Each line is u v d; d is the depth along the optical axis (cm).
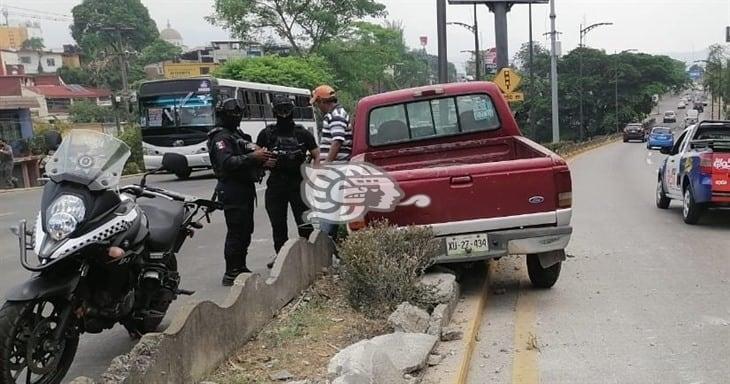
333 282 700
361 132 834
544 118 7969
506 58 2267
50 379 461
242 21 4959
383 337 505
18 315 427
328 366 463
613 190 1878
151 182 2122
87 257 458
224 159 717
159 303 553
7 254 1036
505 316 663
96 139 479
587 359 540
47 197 455
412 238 636
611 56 8312
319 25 5047
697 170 1155
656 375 504
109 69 7300
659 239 1054
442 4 1817
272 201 781
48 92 6575
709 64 10381
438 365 502
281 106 755
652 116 12006
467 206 666
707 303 687
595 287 761
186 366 425
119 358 377
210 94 2219
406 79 9244
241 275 550
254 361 494
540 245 667
